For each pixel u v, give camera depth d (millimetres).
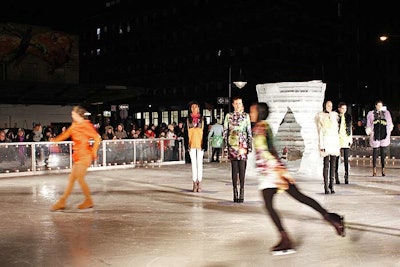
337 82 79188
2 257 6188
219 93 73625
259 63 69000
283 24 68812
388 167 18766
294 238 7094
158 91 82938
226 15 72688
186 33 78312
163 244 6828
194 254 6277
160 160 20984
